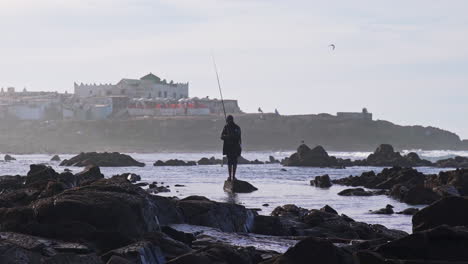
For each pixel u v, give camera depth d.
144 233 19.45
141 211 20.14
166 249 18.25
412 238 17.67
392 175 62.19
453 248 17.55
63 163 121.19
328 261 15.86
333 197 46.53
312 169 103.56
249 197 44.50
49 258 14.76
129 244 17.89
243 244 21.84
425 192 43.16
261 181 67.06
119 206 19.58
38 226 18.36
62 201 19.23
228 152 50.66
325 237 25.55
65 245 16.83
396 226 30.31
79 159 119.94
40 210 19.06
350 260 16.20
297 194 48.47
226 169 100.00
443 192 45.50
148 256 17.00
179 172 87.62
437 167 116.31
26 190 25.09
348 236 25.69
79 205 19.20
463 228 19.16
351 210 37.97
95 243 18.00
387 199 46.25
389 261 16.53
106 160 116.75
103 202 19.55
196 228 24.33
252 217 27.14
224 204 26.77
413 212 36.06
